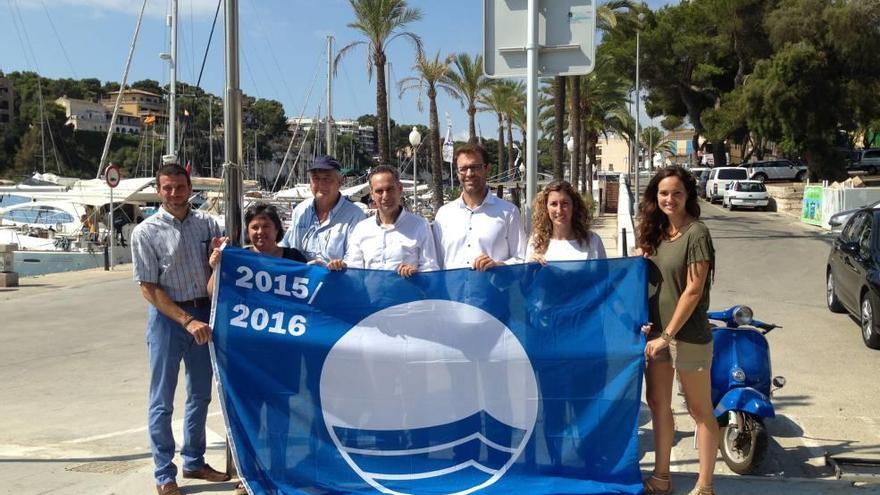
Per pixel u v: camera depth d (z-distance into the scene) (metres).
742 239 23.73
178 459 5.76
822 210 27.44
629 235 15.73
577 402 4.69
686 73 57.69
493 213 5.20
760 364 5.41
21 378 9.47
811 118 43.31
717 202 41.62
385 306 4.80
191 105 72.81
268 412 4.73
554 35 5.69
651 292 4.64
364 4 30.02
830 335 10.45
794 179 47.97
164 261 4.76
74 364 10.24
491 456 4.72
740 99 46.47
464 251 5.14
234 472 5.10
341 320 4.80
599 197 36.47
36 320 13.97
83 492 5.14
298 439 4.73
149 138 84.12
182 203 4.86
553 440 4.69
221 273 4.73
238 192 4.98
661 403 4.69
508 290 4.75
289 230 5.72
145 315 14.42
